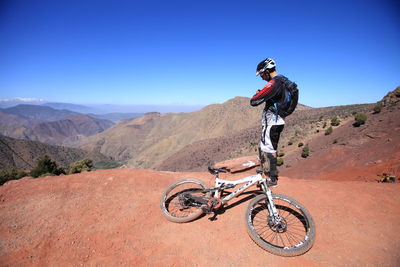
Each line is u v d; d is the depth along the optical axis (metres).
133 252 3.37
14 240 3.63
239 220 3.95
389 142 30.38
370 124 43.19
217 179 3.74
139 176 6.00
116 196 5.10
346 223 3.77
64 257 3.29
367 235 3.49
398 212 3.95
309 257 3.10
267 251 3.24
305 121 97.44
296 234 3.46
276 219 3.22
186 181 4.43
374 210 4.06
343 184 5.11
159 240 3.61
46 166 27.28
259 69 3.40
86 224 4.06
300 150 56.22
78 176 6.01
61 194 5.15
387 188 4.77
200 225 3.92
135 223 4.08
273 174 3.33
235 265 3.05
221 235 3.63
